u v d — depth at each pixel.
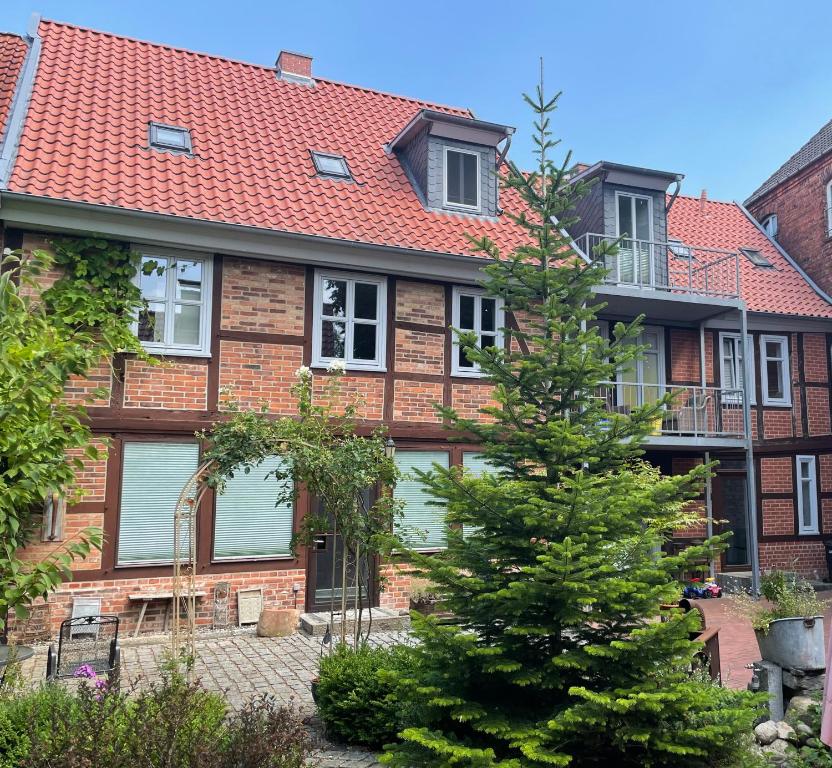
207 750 3.92
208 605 10.00
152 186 10.21
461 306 11.99
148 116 11.75
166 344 10.07
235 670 8.12
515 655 4.86
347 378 11.02
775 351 16.02
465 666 4.78
